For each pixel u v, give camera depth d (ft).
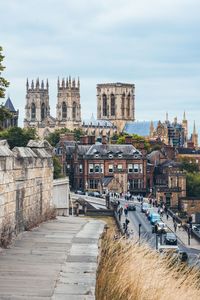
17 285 63.46
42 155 130.00
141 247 77.92
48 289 61.36
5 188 94.58
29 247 90.53
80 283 63.57
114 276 67.87
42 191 129.49
